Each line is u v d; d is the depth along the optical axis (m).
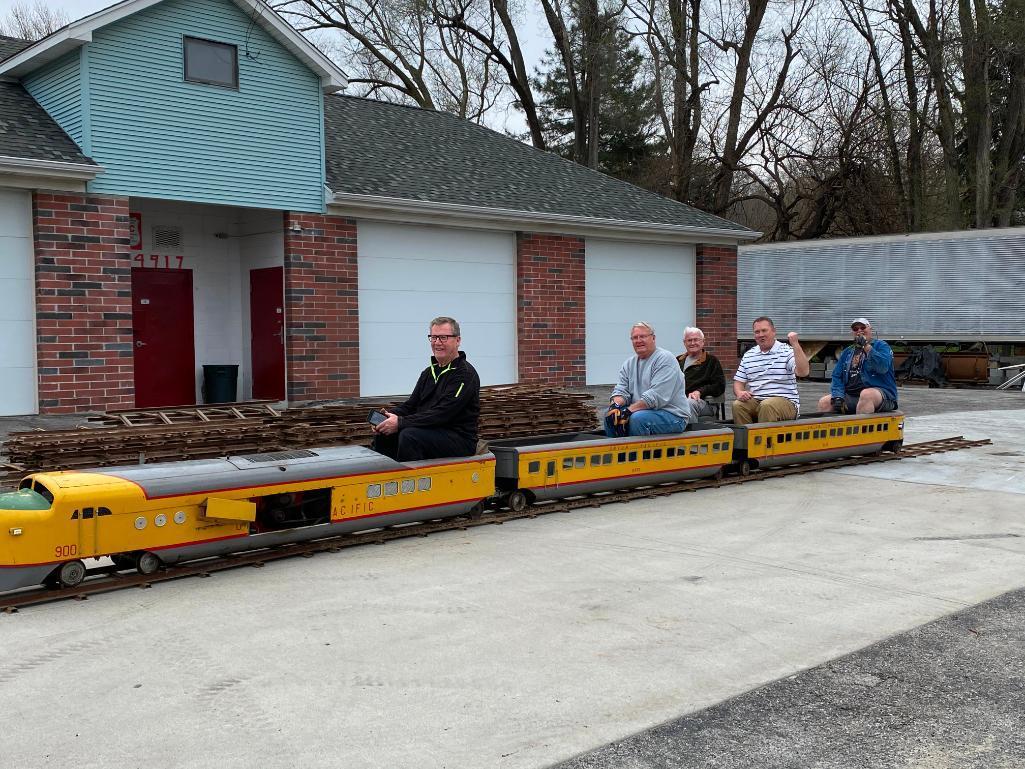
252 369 15.45
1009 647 4.37
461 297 16.20
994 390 20.98
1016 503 7.81
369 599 5.09
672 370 8.23
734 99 31.67
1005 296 22.14
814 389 20.70
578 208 17.70
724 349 20.41
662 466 8.15
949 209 30.98
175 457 7.29
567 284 17.58
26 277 11.82
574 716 3.60
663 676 4.00
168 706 3.67
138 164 12.48
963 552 6.15
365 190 14.62
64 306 11.90
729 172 32.56
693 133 32.69
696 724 3.54
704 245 19.89
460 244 16.16
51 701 3.71
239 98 13.42
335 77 14.17
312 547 6.08
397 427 6.64
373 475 6.19
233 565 5.70
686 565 5.82
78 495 5.00
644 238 18.69
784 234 33.97
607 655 4.25
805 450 9.37
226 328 15.55
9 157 11.12
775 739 3.42
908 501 7.91
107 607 4.93
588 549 6.24
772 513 7.43
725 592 5.23
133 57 12.38
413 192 15.30
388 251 15.21
